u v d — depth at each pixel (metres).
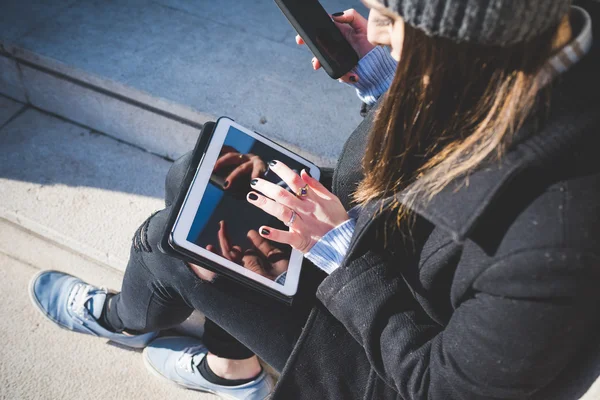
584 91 0.73
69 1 2.06
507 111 0.71
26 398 1.57
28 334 1.68
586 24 0.70
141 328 1.46
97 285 1.79
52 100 2.00
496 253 0.73
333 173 1.24
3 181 1.88
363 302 0.95
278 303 1.12
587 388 0.79
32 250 1.84
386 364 0.94
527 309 0.71
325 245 1.01
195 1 2.09
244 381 1.54
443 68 0.73
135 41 1.93
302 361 1.05
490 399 0.80
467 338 0.79
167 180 1.38
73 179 1.90
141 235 1.20
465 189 0.75
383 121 0.85
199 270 1.13
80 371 1.63
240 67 1.87
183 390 1.63
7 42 1.90
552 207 0.70
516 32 0.64
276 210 1.00
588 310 0.70
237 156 1.15
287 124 1.72
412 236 0.89
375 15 0.79
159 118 1.83
